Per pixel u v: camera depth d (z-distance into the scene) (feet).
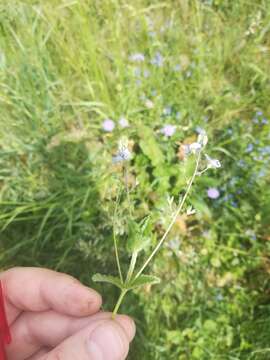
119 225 0.54
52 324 0.36
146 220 0.31
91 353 0.28
